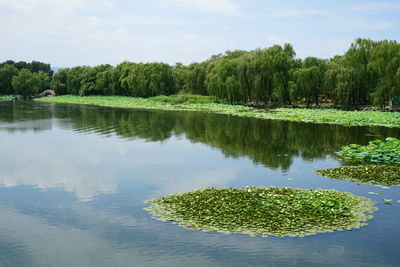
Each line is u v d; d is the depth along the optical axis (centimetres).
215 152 2527
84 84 12638
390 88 5478
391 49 5484
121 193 1602
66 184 1755
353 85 5872
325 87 6275
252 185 1702
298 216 1241
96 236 1157
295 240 1090
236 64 7544
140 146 2775
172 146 2773
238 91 7188
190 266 969
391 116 4666
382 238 1105
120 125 4175
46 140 3073
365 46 6072
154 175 1909
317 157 2339
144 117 5200
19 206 1451
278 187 1614
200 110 6575
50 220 1299
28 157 2378
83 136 3300
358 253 1023
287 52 6875
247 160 2259
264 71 6819
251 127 3953
